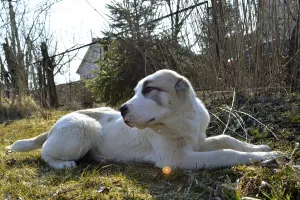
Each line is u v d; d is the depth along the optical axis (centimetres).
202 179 112
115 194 104
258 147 139
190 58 238
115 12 316
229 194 97
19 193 112
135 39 312
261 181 102
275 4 198
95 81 351
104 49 374
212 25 212
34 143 170
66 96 641
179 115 127
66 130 150
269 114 178
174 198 101
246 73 208
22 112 382
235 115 183
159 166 132
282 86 203
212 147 140
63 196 105
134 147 147
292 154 125
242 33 201
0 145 216
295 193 96
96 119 162
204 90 219
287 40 209
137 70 321
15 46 422
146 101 124
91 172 132
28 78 417
